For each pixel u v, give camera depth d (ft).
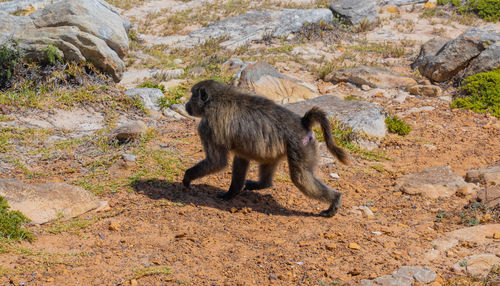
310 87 47.26
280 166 29.96
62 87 38.60
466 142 35.37
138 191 24.53
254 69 47.11
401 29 71.10
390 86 48.62
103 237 19.94
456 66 48.80
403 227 21.98
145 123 35.91
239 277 17.49
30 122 32.76
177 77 50.44
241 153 23.12
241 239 20.65
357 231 21.54
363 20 70.13
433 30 69.87
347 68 50.88
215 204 24.31
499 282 16.33
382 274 17.39
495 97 42.60
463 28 71.31
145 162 27.89
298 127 22.49
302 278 17.37
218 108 22.79
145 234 20.45
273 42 65.21
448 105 43.65
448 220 22.58
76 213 21.81
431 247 19.52
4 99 34.78
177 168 27.63
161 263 18.21
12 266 16.96
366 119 35.50
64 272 16.97
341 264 18.34
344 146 32.99
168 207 23.17
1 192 21.44
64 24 40.47
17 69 37.78
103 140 30.55
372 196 26.58
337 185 27.84
